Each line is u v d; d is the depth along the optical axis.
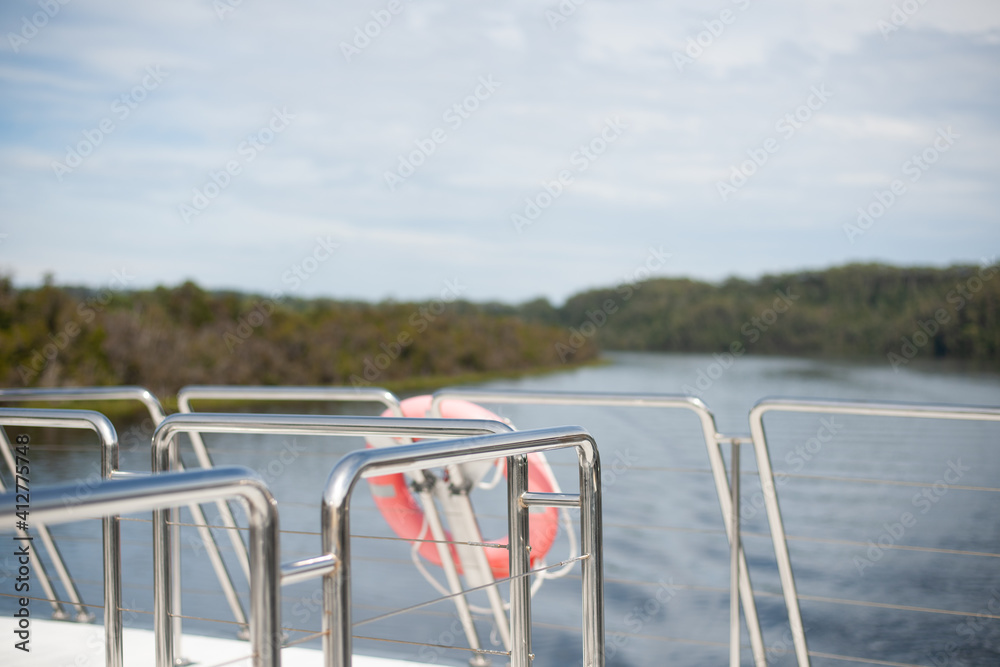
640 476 15.84
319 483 12.62
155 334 21.78
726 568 9.96
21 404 9.26
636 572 9.75
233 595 2.54
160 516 1.66
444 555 2.54
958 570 9.75
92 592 6.91
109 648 1.69
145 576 7.50
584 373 32.53
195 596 7.57
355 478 1.10
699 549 10.77
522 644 1.52
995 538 11.38
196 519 2.54
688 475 15.84
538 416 21.38
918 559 10.23
